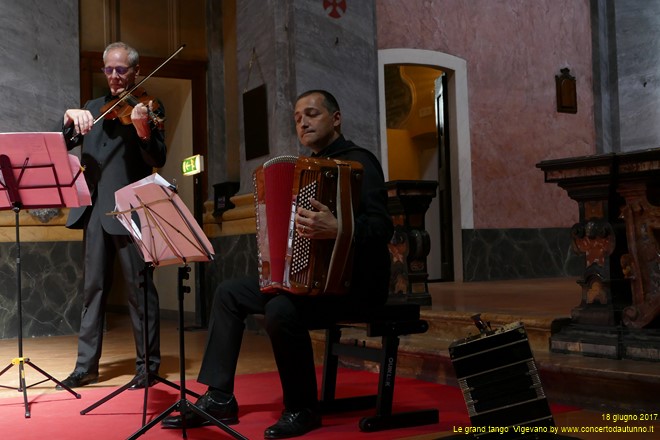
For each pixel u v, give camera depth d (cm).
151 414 372
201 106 876
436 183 591
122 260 450
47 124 756
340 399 376
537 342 431
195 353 593
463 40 1031
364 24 775
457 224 1019
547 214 1093
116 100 452
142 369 448
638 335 381
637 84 1172
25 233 739
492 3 1062
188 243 315
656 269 376
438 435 321
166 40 866
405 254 580
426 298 580
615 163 380
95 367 463
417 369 462
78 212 460
